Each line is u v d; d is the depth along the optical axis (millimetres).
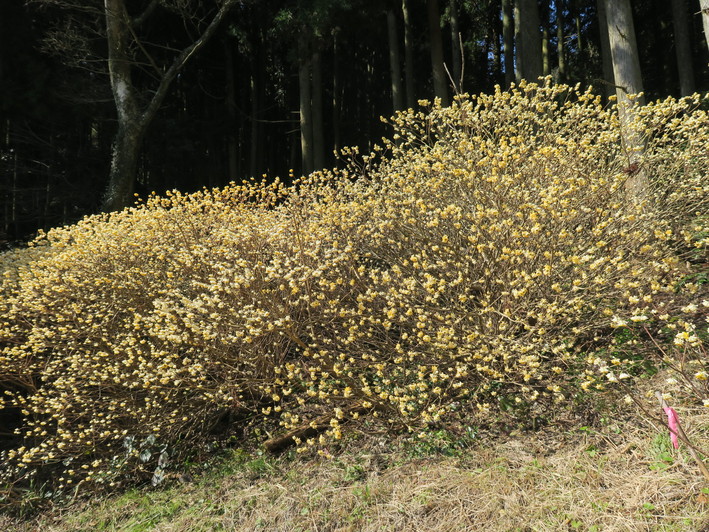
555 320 3027
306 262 3523
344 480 2854
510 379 3047
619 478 2277
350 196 4715
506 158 3328
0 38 12234
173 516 2996
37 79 12359
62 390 3879
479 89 17922
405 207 3740
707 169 3557
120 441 3854
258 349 3486
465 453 2816
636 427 2562
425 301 3328
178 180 15047
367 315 3584
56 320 4070
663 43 14922
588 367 2953
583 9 17891
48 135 13953
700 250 3498
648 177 3703
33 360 4371
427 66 18281
